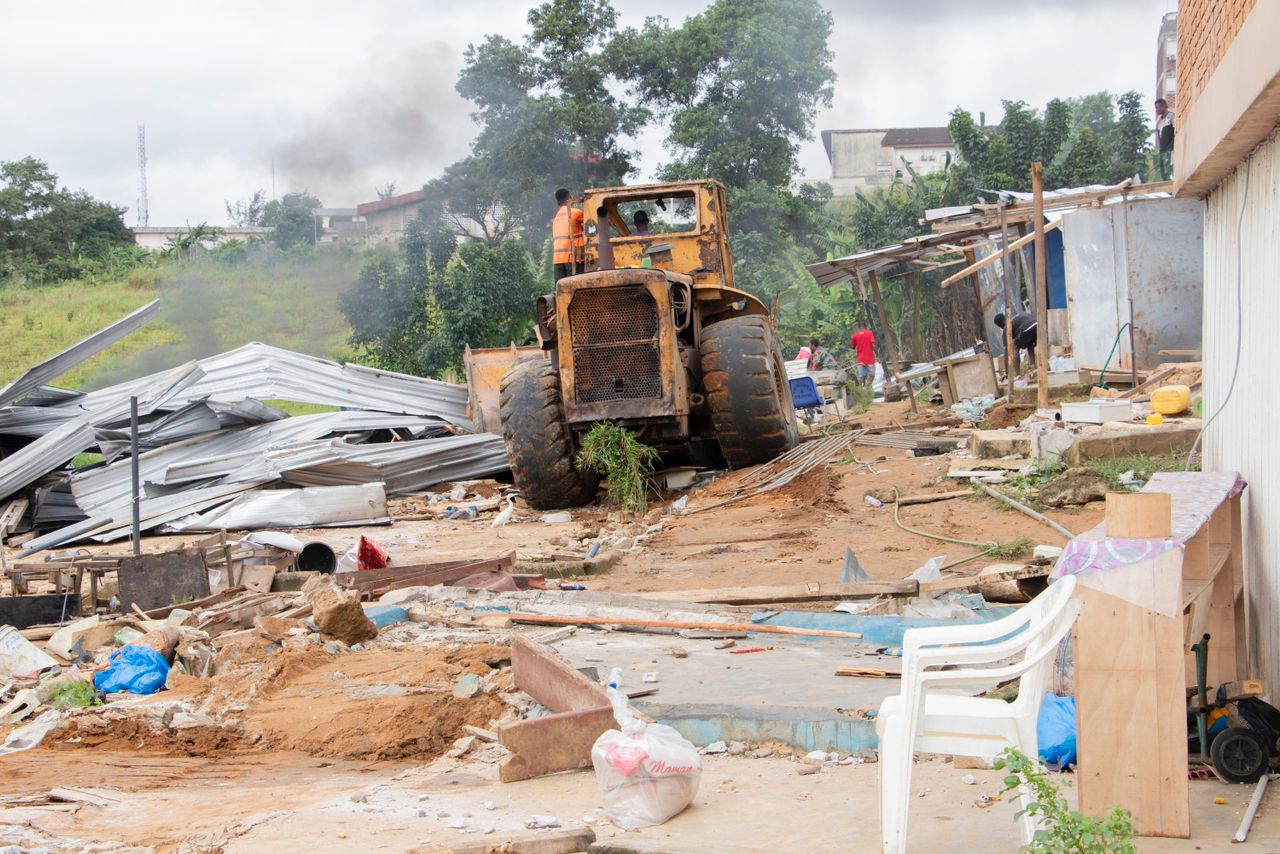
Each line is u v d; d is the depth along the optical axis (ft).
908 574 29.45
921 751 12.26
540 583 31.07
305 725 20.25
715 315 50.83
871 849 12.59
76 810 15.35
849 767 16.05
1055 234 67.51
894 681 19.57
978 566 29.50
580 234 49.96
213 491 49.98
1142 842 12.50
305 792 16.26
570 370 44.52
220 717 21.18
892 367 76.69
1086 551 13.04
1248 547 17.61
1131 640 12.73
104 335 58.54
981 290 82.23
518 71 106.93
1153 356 54.60
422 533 45.16
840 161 217.15
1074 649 12.92
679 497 46.52
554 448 45.83
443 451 56.59
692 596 27.43
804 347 95.76
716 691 19.25
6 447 58.44
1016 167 105.81
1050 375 53.31
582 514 46.32
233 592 30.07
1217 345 20.61
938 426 53.67
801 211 111.96
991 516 35.04
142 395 55.36
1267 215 16.58
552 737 16.60
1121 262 54.90
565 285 44.01
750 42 105.91
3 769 18.12
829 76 109.40
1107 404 39.32
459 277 96.27
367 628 25.38
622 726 14.67
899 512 37.32
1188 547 14.85
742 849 12.80
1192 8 20.44
